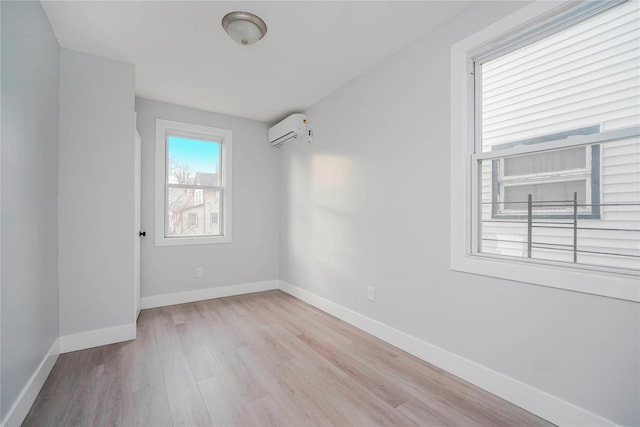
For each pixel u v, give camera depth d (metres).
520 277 1.57
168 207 3.46
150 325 2.74
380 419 1.48
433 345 2.03
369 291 2.58
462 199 1.85
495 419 1.48
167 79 2.78
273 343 2.36
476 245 1.86
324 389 1.73
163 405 1.58
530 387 1.53
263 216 4.06
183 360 2.07
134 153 2.48
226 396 1.66
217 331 2.60
